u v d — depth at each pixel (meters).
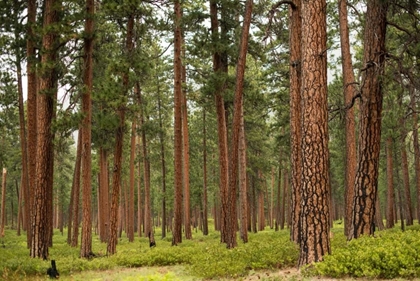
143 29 16.98
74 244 24.19
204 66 24.27
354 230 11.28
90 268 13.89
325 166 9.40
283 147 35.44
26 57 18.94
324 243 9.27
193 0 21.59
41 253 15.17
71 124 15.42
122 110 17.03
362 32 18.88
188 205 27.91
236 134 14.65
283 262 11.05
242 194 20.28
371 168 11.23
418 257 8.27
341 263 8.55
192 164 41.69
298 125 15.13
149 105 29.08
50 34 15.53
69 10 16.88
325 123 9.52
